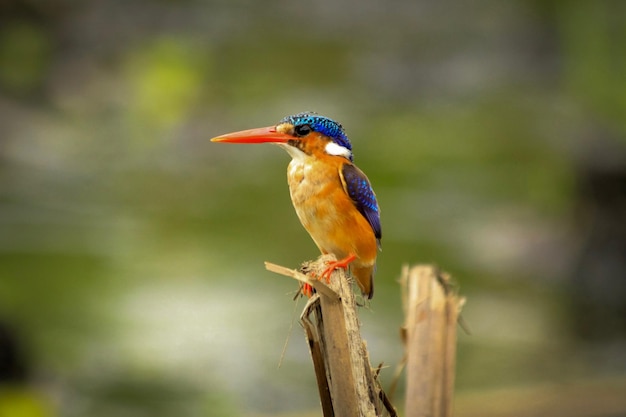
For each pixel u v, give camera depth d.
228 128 23.39
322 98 27.20
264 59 30.47
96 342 11.73
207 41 31.03
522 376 11.60
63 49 27.41
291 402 10.64
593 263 16.11
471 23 35.88
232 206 18.12
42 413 10.10
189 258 15.00
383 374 11.12
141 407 10.09
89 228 16.27
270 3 36.50
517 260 16.36
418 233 17.09
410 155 22.45
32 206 17.16
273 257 15.36
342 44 33.19
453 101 28.19
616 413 9.07
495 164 22.00
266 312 13.02
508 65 31.91
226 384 10.88
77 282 13.59
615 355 12.73
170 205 17.97
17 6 27.59
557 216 17.94
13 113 22.69
